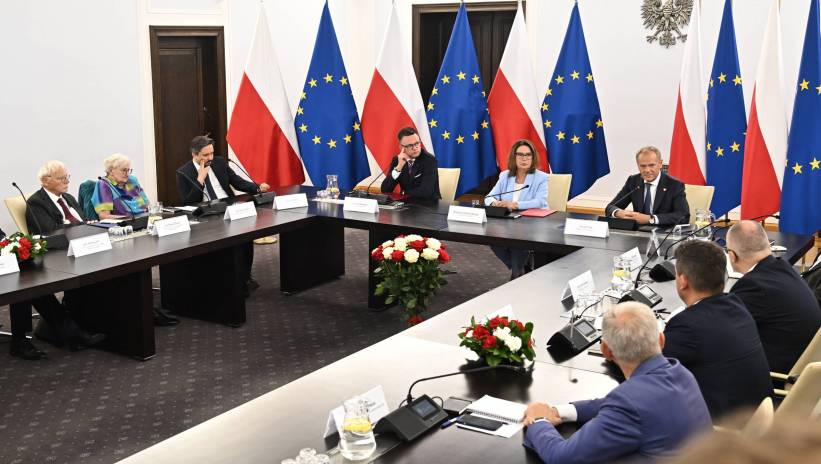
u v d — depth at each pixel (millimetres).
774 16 5676
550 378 2604
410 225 5074
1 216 6508
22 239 4074
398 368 2680
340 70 6723
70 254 4312
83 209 5523
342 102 6727
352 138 6777
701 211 4449
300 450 1994
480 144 6801
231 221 5211
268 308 5547
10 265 3996
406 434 2150
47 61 6715
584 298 3363
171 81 7918
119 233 4746
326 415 2301
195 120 8180
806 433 307
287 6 8625
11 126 6504
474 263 6809
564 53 6668
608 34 8523
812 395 2301
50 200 5113
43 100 6715
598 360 2775
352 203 5535
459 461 2041
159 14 7547
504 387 2523
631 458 1964
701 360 2555
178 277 5293
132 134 7488
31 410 3840
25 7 6508
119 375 4301
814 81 5398
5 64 6418
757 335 2643
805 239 4770
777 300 3049
